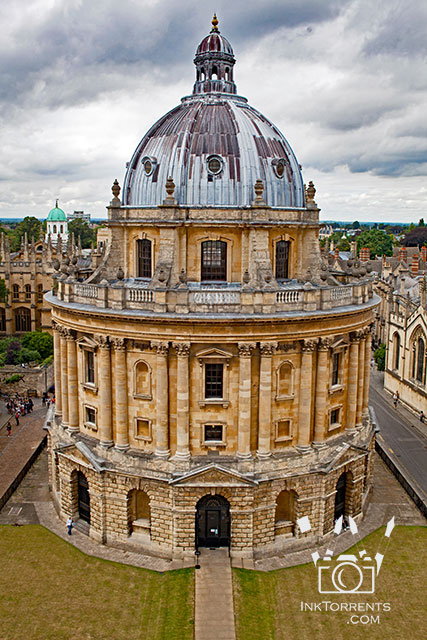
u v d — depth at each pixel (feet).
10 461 216.33
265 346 145.48
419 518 174.09
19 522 169.78
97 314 150.30
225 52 180.34
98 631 123.54
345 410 170.60
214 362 147.23
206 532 153.28
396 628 125.70
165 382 147.54
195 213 155.84
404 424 264.72
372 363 385.09
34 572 144.56
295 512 156.25
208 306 144.97
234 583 139.54
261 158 162.40
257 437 152.15
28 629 124.06
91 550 155.22
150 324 144.97
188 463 147.84
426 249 571.69
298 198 170.09
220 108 169.58
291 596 135.74
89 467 155.74
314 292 150.92
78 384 167.43
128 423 155.94
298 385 154.71
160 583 139.85
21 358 335.88
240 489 146.41
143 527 155.94
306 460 153.99
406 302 290.76
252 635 122.52
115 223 166.71
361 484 169.99
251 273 156.25
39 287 407.64
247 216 155.12
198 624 125.29
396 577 143.84
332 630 124.67
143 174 166.91
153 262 163.32
